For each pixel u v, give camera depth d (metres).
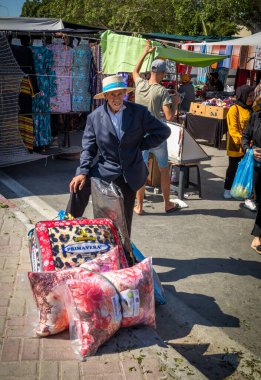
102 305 2.82
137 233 5.54
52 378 2.56
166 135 3.98
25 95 8.00
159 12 28.45
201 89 18.00
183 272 4.60
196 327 3.66
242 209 6.70
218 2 24.09
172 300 4.02
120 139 3.80
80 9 31.73
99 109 3.88
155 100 5.75
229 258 5.00
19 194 6.73
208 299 4.12
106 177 3.88
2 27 12.04
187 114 12.31
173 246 5.22
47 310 2.92
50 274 2.92
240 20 25.31
